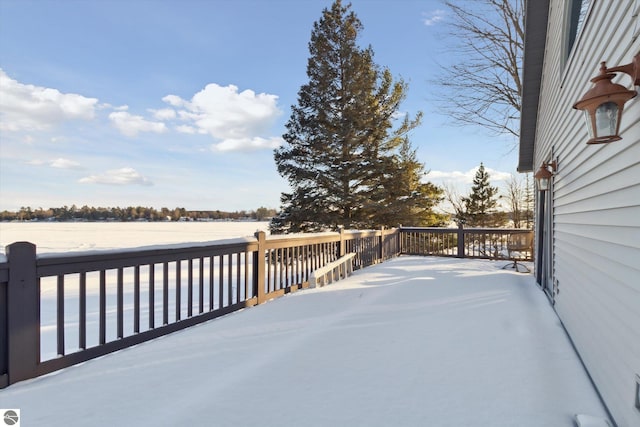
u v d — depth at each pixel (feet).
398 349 9.41
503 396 6.88
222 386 7.24
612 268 6.55
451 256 33.32
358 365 8.34
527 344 9.86
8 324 7.11
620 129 6.11
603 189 7.23
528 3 16.79
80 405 6.45
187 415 6.12
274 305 14.39
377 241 29.45
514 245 26.50
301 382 7.43
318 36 42.24
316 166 42.60
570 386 7.37
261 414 6.15
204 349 9.37
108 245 60.54
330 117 42.04
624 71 5.18
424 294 16.46
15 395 6.77
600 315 7.27
